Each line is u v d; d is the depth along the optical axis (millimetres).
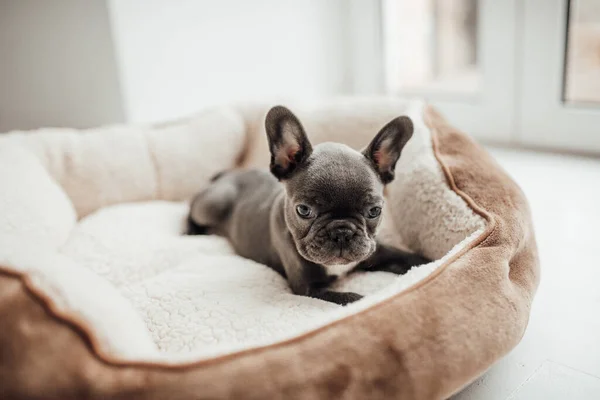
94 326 447
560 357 554
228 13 962
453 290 515
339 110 826
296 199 591
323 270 631
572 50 938
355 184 578
